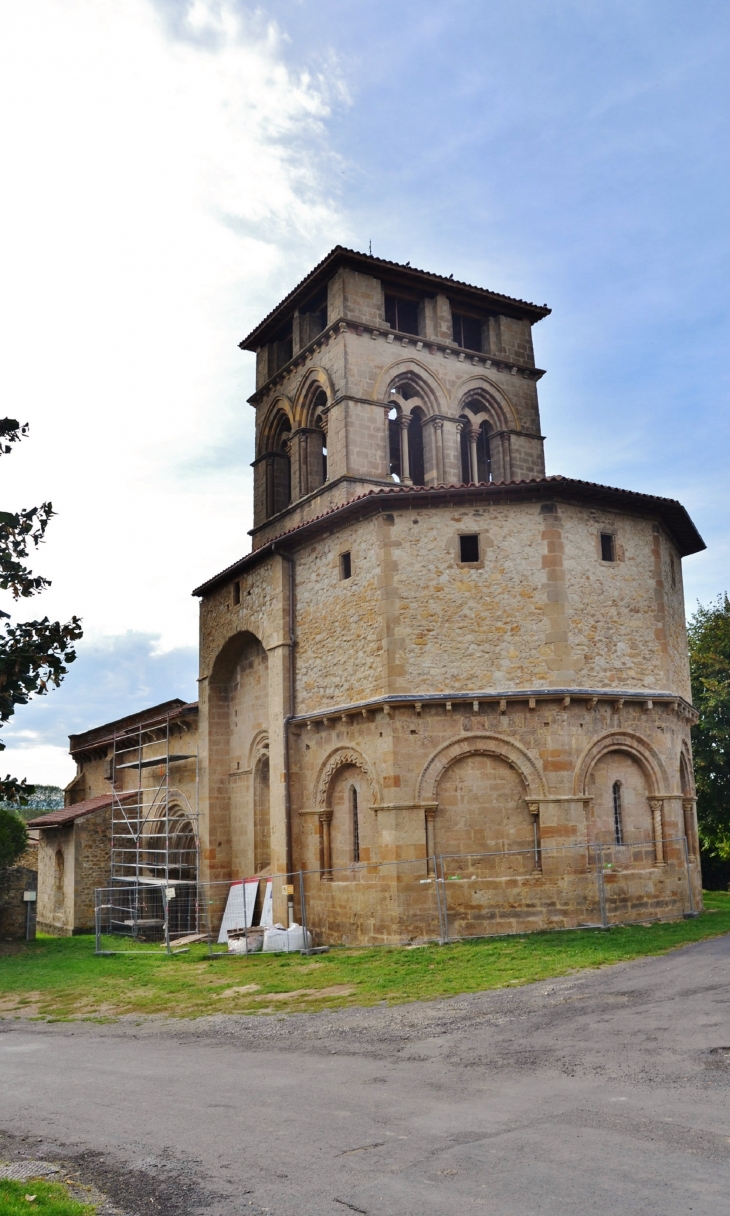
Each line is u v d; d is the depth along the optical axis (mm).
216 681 33219
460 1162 8539
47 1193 8508
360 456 31859
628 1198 7445
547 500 23672
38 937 35844
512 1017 14578
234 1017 17375
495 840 22406
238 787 32156
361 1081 11820
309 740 26281
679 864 23797
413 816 22406
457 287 34875
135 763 38438
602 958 18422
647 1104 9695
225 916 30266
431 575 23578
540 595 23219
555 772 22375
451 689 22906
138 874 34500
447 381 34406
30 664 8180
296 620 27484
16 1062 14953
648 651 24391
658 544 25328
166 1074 13188
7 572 8289
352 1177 8438
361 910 23406
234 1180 8648
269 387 38000
